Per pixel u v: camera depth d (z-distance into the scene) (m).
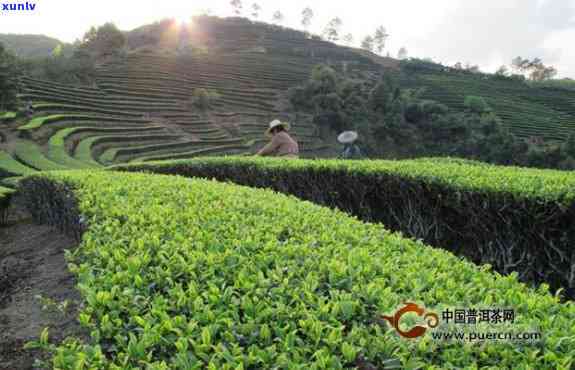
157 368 1.57
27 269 6.28
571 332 1.86
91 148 35.44
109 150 35.81
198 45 119.56
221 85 75.94
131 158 37.12
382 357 1.71
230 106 66.62
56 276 5.73
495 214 5.06
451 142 67.38
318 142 60.34
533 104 93.06
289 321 1.92
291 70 94.12
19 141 32.38
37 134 34.84
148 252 2.72
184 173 11.30
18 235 8.76
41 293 5.25
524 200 4.64
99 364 1.69
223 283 2.31
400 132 65.88
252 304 2.05
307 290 2.18
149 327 1.86
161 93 64.25
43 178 8.24
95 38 86.12
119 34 83.88
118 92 59.78
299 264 2.64
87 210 4.05
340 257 2.72
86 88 57.25
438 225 5.98
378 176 6.77
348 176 7.29
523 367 1.59
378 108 71.31
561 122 80.75
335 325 1.91
